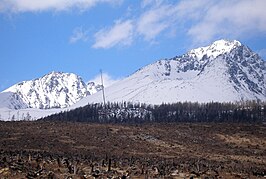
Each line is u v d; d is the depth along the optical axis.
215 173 73.69
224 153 127.88
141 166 77.25
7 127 137.25
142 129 156.62
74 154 103.62
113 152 117.12
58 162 69.44
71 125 154.00
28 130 135.50
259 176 76.31
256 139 152.00
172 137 148.62
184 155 119.94
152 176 64.12
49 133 134.00
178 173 69.19
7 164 62.06
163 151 125.44
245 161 112.88
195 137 151.50
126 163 83.56
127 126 162.88
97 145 125.69
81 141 128.12
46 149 110.62
